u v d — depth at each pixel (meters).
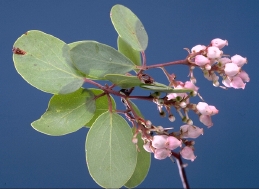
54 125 0.32
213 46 0.33
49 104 0.32
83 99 0.33
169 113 0.32
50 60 0.32
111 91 0.33
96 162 0.32
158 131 0.32
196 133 0.32
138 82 0.32
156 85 0.32
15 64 0.31
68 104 0.32
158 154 0.31
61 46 0.32
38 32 0.32
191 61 0.33
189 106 0.32
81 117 0.32
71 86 0.32
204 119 0.32
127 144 0.32
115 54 0.32
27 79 0.31
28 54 0.32
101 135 0.32
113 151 0.32
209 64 0.32
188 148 0.32
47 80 0.32
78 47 0.31
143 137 0.32
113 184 0.32
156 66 0.33
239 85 0.32
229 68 0.32
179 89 0.31
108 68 0.32
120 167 0.32
